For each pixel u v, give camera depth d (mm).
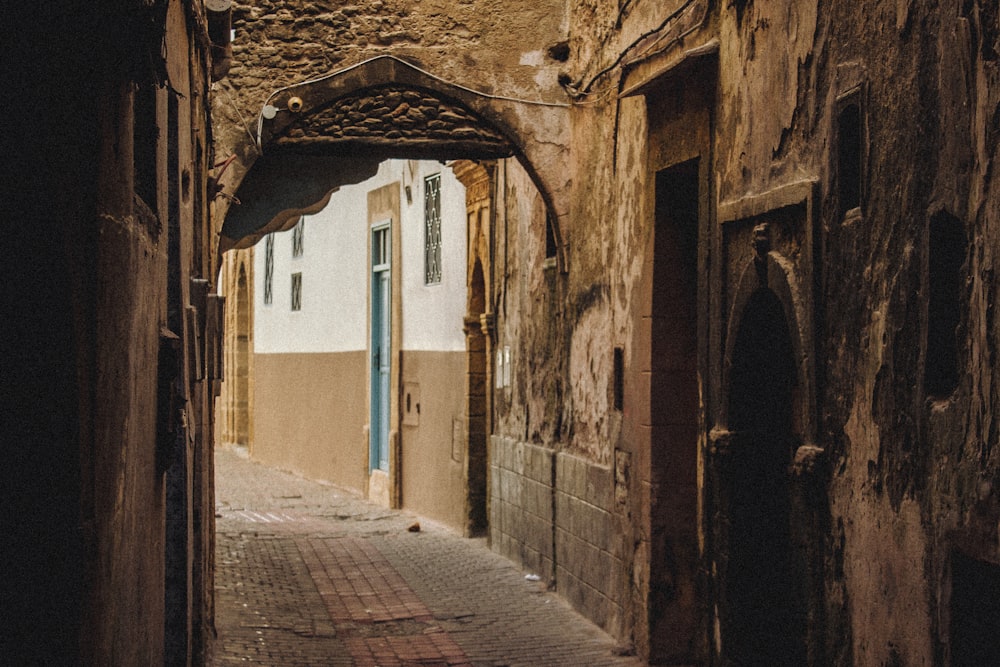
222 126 10977
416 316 17703
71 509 2752
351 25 11242
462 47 11391
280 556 13797
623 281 9852
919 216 5145
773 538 7676
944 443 4895
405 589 11938
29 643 2723
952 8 4848
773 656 7660
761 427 7680
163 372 4754
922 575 5078
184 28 6234
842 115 6012
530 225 12938
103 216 3064
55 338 2723
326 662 8938
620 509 9805
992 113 4496
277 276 25828
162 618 5234
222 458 27719
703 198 8164
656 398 9055
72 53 2744
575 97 11336
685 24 8531
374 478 19500
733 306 7598
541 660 9125
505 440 13820
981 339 4574
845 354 5957
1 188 2666
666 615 9008
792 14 6645
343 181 12961
